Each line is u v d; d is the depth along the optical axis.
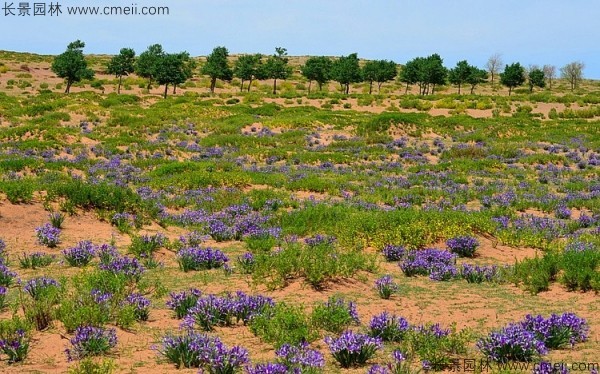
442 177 31.31
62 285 10.06
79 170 30.17
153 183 26.08
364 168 34.44
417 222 16.64
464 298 11.23
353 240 15.80
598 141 44.47
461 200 25.03
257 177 28.45
